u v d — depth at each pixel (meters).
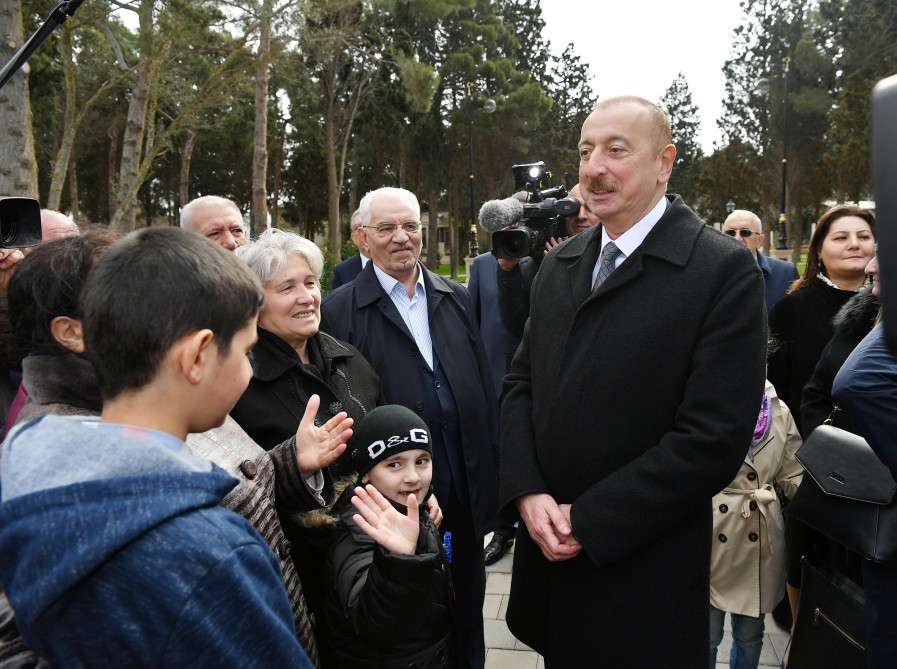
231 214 3.18
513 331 3.13
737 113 44.59
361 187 40.88
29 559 0.80
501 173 39.44
